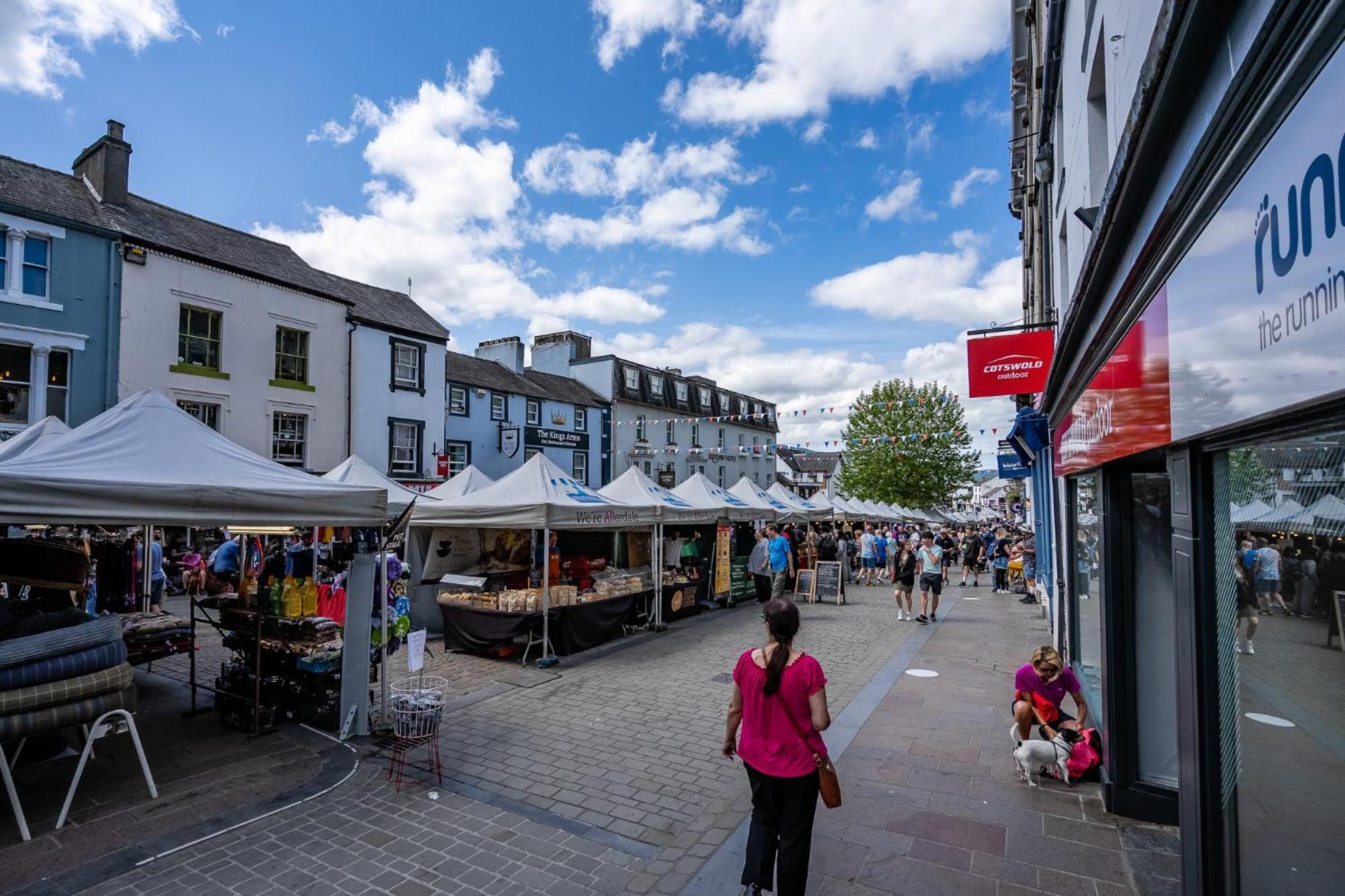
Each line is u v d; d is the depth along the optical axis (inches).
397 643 272.7
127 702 179.3
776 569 545.0
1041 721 201.9
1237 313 78.8
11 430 518.0
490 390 1034.1
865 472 1341.0
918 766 206.2
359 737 228.4
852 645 395.5
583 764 209.0
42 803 176.4
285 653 240.8
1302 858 77.4
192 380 631.8
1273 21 61.7
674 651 374.0
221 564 433.7
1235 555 92.4
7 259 530.6
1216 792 98.4
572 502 361.1
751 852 124.9
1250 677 89.1
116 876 144.0
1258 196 72.4
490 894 138.8
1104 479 180.7
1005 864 149.5
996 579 704.4
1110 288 152.2
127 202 643.5
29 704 157.1
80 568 246.1
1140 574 175.5
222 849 155.9
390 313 859.4
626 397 1362.0
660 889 141.1
